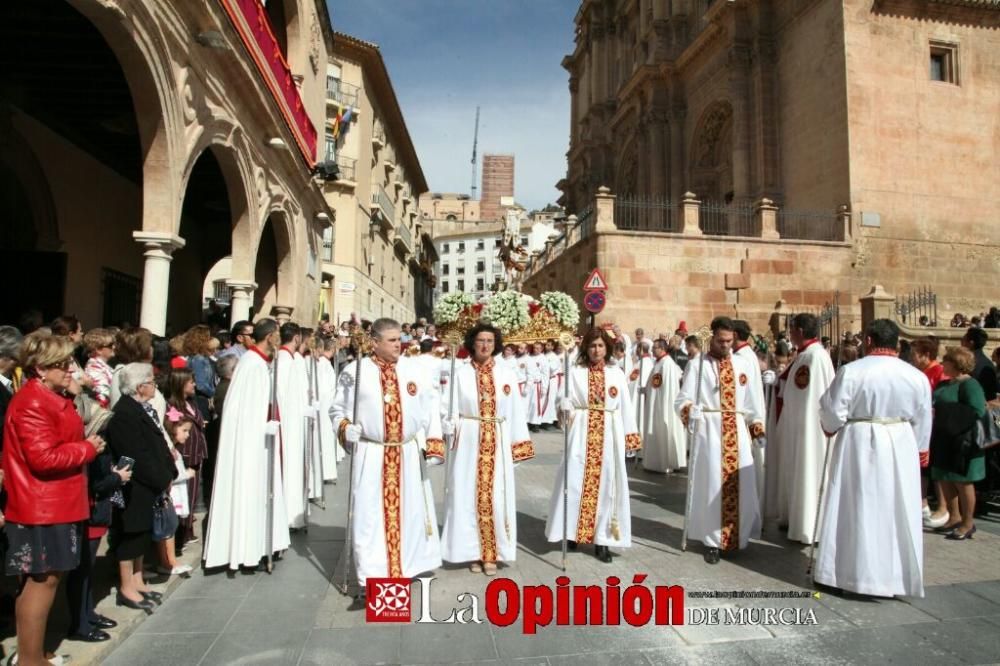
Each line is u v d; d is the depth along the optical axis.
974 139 19.94
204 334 7.02
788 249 18.42
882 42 19.50
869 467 4.84
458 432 5.46
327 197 28.64
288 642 4.04
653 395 10.01
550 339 11.51
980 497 7.50
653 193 28.91
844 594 4.91
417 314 55.25
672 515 7.35
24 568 3.32
